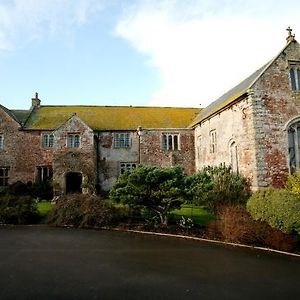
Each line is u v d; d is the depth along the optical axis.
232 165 24.91
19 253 13.50
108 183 33.94
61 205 21.88
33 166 34.06
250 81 25.14
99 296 8.79
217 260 12.64
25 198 22.83
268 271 11.23
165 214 19.91
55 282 9.85
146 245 15.24
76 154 30.89
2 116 34.62
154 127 35.53
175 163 34.84
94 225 20.38
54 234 18.03
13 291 9.06
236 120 24.02
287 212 14.59
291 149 22.08
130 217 21.00
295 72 22.83
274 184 21.02
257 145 21.20
